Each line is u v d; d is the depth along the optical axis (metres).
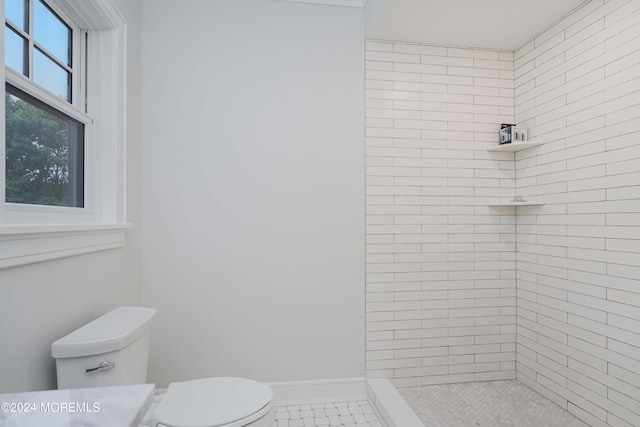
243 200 2.11
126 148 1.76
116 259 1.68
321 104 2.20
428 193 2.29
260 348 2.12
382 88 2.25
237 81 2.11
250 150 2.12
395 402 1.91
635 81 1.57
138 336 1.30
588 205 1.81
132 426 0.54
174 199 2.05
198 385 1.30
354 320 2.22
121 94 1.70
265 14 2.14
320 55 2.20
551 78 2.06
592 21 1.79
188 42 2.06
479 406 2.00
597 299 1.75
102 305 1.54
